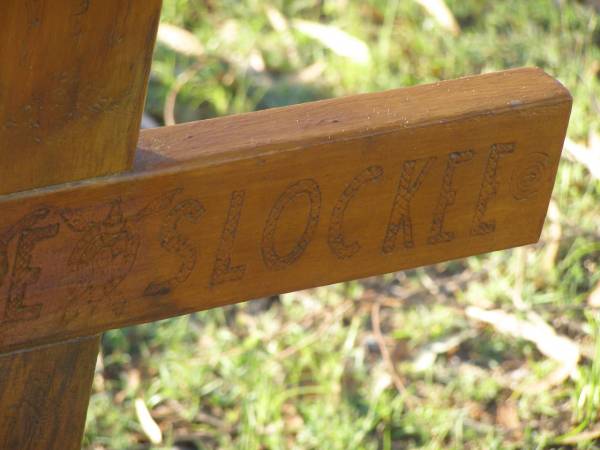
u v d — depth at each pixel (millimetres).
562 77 2842
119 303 1165
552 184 1275
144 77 1015
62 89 988
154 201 1101
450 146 1188
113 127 1033
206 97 2822
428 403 2102
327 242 1213
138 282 1156
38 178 1035
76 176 1051
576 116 2688
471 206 1253
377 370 2174
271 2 3123
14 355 1176
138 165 1079
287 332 2246
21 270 1091
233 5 3105
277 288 1233
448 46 2990
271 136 1126
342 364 2166
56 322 1150
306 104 1177
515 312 2234
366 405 2090
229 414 2084
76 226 1085
